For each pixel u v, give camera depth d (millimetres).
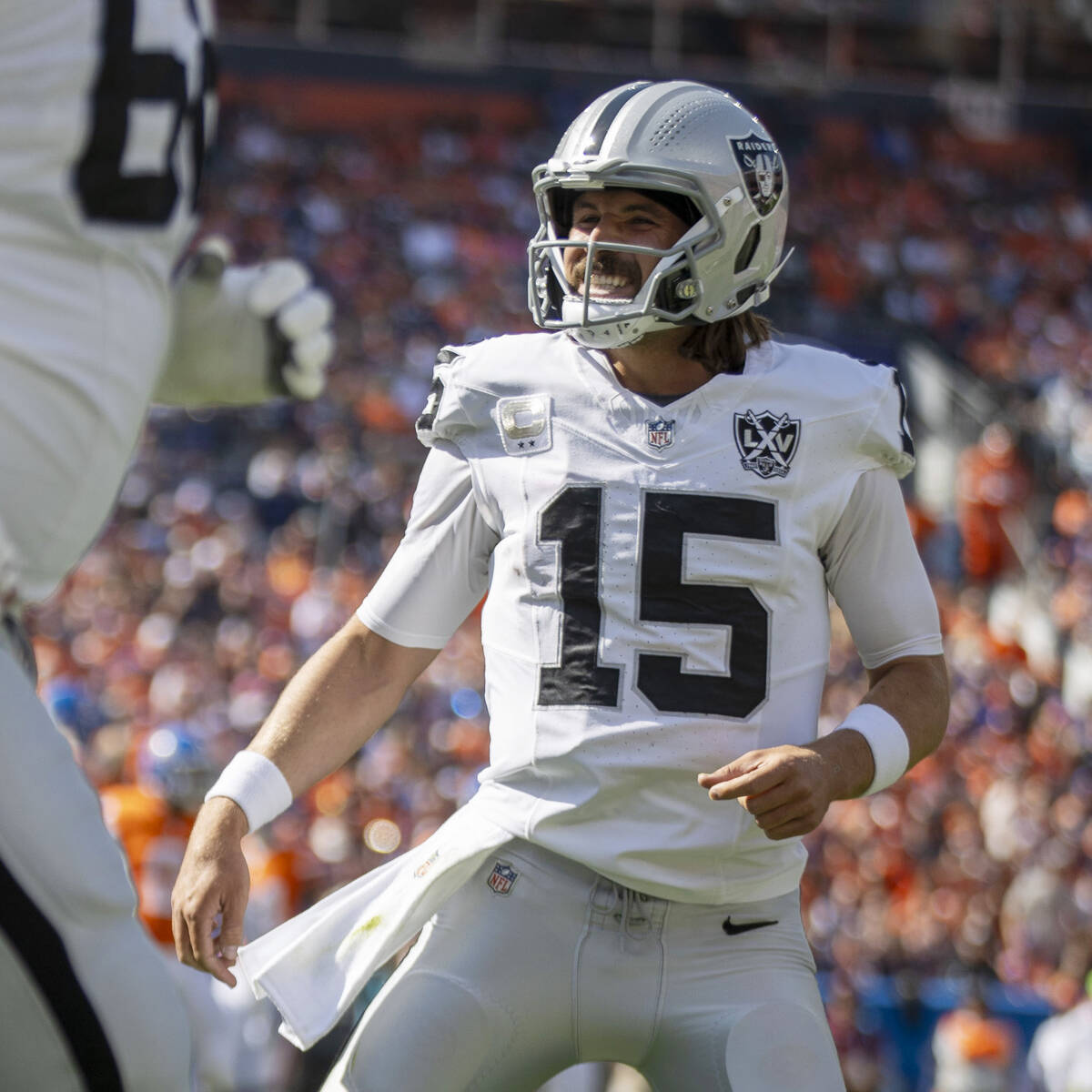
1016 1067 28312
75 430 6523
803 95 97188
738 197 8320
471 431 8648
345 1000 8352
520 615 8328
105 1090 6410
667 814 8086
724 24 96625
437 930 8445
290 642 50375
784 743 8250
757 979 8234
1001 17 98750
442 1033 8125
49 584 6871
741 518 8203
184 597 52781
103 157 6406
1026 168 98125
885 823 42281
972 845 42281
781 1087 8031
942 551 63469
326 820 37750
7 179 6277
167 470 61250
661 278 8180
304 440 63875
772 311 85750
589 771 8078
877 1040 29453
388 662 8789
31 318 6371
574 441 8344
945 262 90750
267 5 93125
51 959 6297
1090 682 55438
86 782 6617
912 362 83688
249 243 83062
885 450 8547
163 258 6730
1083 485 66750
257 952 8367
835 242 90750
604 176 8250
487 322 79625
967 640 56562
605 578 8156
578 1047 8375
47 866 6293
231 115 91625
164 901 16438
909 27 97812
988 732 50219
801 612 8344
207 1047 14867
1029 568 62500
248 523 59094
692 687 8102
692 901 8180
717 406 8344
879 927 36625
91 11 6332
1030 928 37562
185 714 42844
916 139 97438
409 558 8773
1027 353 84750
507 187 90688
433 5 94500
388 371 72000
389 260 83125
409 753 41531
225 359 7461
